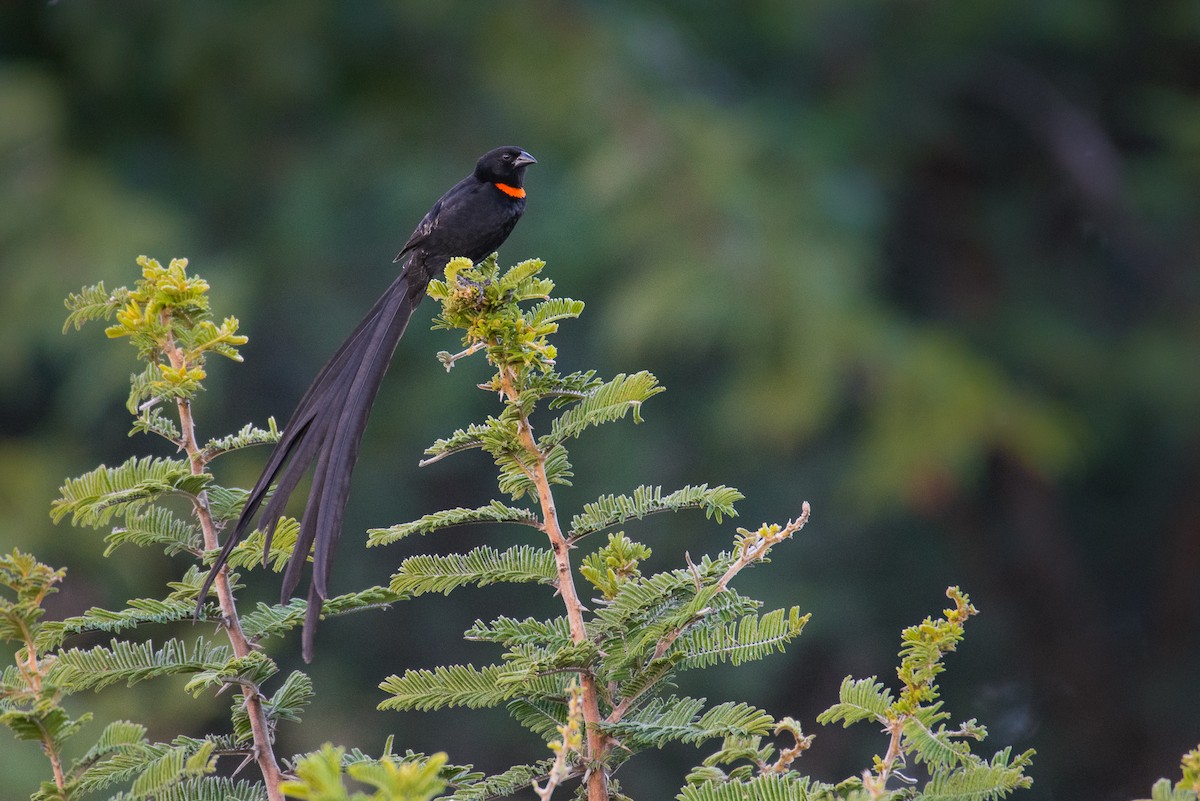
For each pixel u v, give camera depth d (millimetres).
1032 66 18703
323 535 3961
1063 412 15602
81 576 12508
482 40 15922
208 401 14109
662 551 14820
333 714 13508
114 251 14281
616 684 3791
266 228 16062
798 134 16266
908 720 3572
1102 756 16922
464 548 14945
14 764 9227
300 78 15906
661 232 14453
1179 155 17359
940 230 18016
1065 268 17938
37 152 14953
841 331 14133
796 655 15008
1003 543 17141
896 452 14078
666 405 15570
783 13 16828
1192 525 17188
